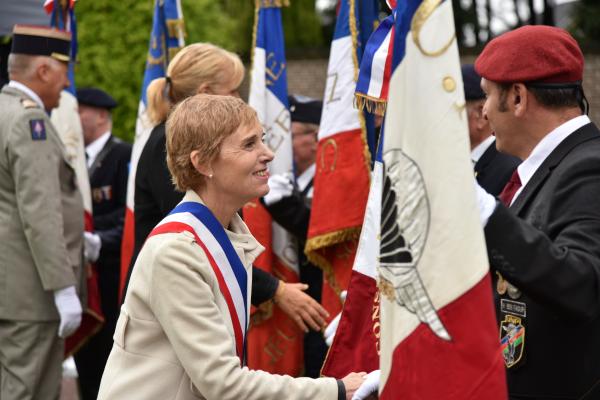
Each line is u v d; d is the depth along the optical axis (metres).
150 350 2.70
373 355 3.15
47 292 5.08
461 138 2.28
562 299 2.40
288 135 5.20
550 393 2.65
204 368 2.59
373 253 3.20
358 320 3.22
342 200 4.53
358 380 2.77
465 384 2.25
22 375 5.04
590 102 14.48
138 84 12.11
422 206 2.28
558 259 2.38
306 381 2.72
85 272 5.61
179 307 2.61
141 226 4.10
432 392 2.27
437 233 2.26
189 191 2.85
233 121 2.80
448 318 2.26
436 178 2.27
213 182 2.82
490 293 2.27
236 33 16.81
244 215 4.98
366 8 4.57
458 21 18.02
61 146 5.32
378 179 3.22
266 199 4.80
